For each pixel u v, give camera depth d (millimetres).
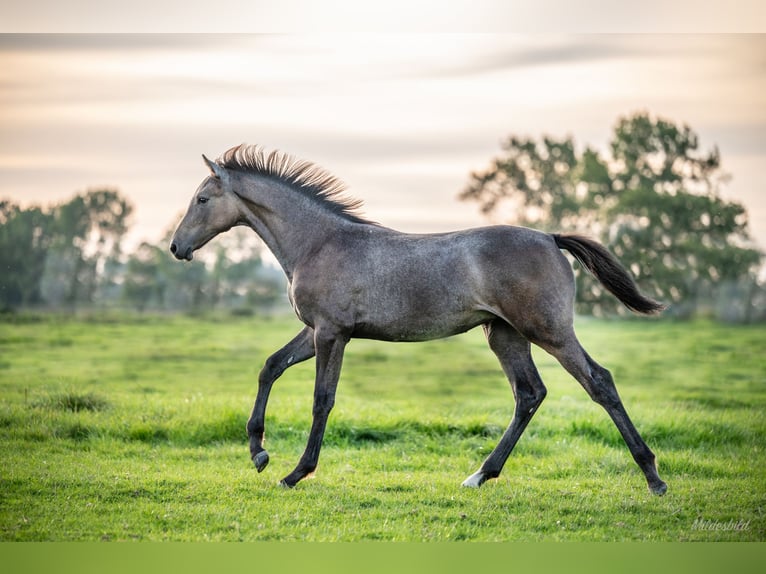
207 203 9539
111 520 8031
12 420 11820
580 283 44094
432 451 10875
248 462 10234
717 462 10234
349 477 9469
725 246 47125
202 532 7738
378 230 9227
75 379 17953
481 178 59781
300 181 9570
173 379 18609
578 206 55562
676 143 52094
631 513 8312
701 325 39938
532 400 9141
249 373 20078
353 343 29844
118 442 11008
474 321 8875
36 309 44281
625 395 16484
